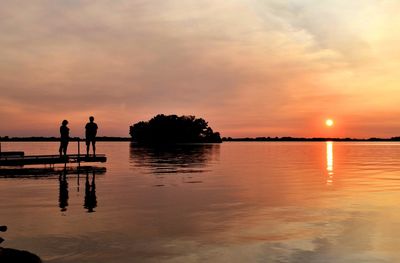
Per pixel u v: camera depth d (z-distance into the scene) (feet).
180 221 32.99
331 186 57.26
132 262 22.58
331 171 86.63
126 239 27.25
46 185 58.03
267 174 78.02
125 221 32.89
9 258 21.59
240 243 26.40
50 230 29.66
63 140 86.17
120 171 84.33
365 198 45.42
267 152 240.12
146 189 53.62
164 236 28.09
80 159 89.20
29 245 25.71
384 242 26.71
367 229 30.22
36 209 38.27
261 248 25.32
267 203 42.01
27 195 47.73
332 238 27.68
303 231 29.58
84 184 59.67
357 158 159.63
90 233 28.84
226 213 36.40
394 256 23.80
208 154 188.14
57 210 37.73
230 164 110.93
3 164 83.20
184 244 26.13
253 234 28.73
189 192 50.83
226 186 57.21
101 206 40.09
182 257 23.49
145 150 249.96
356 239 27.45
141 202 42.63
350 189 53.72
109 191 51.70
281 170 88.99
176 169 90.68
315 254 24.17
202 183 61.31
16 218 33.99
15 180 65.51
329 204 41.29
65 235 28.22
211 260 23.03
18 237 27.63
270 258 23.41
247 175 75.46
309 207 39.52
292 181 64.39
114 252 24.35
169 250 24.82
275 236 28.19
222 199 44.83
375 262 22.80
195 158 146.51
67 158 88.48
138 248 25.21
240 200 44.01
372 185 58.59
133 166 100.73
